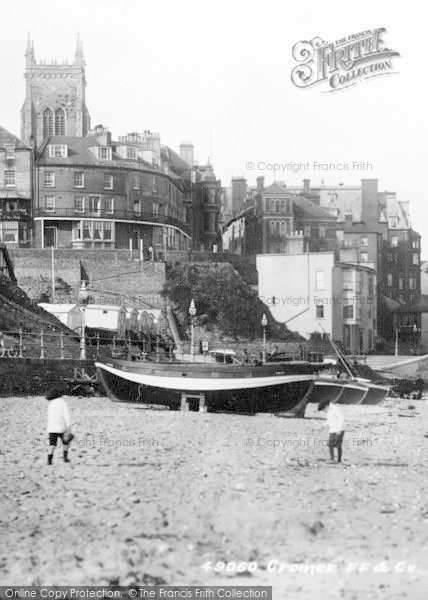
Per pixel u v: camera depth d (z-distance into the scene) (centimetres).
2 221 9375
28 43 12719
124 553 1400
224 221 13662
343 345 8938
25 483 1905
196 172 12756
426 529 1595
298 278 8862
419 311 11306
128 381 3862
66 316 6594
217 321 8562
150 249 8919
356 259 11369
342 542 1500
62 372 4444
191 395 3766
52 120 12775
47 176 9738
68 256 8688
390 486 2009
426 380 7094
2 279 6688
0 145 9525
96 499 1762
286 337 8712
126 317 6919
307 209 12131
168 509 1683
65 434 2172
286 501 1775
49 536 1491
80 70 12750
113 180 9969
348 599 1244
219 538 1510
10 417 3247
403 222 13975
